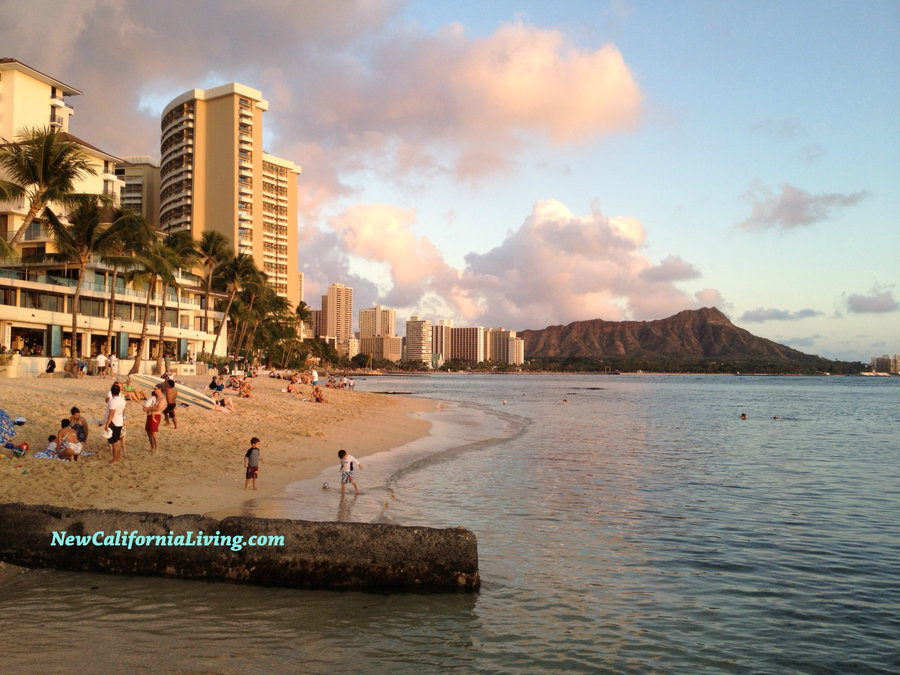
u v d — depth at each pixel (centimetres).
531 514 1474
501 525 1366
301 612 857
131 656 711
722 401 8406
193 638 765
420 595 934
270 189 15288
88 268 5847
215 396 3256
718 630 841
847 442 3322
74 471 1470
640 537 1295
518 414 5281
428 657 737
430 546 948
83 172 7256
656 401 8244
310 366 15875
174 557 975
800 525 1420
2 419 1625
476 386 15012
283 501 1452
